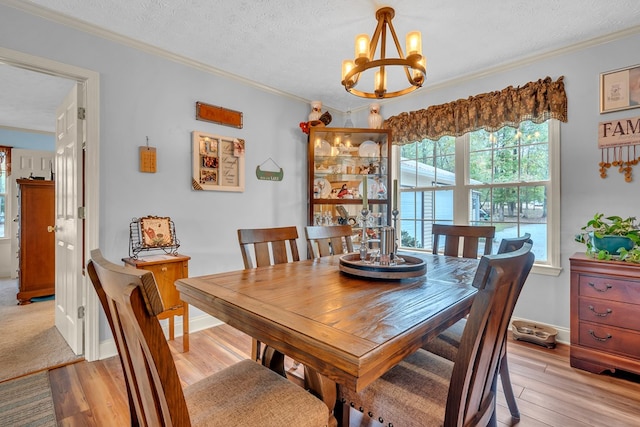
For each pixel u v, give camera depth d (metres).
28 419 1.63
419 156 3.62
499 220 3.02
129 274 0.65
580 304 2.17
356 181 3.77
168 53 2.62
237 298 1.19
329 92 3.54
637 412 1.69
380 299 1.18
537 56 2.67
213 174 2.93
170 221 2.57
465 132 3.06
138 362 0.77
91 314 2.26
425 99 3.45
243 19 2.17
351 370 0.74
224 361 2.24
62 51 2.13
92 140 2.25
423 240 3.57
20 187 3.51
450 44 2.50
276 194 3.47
